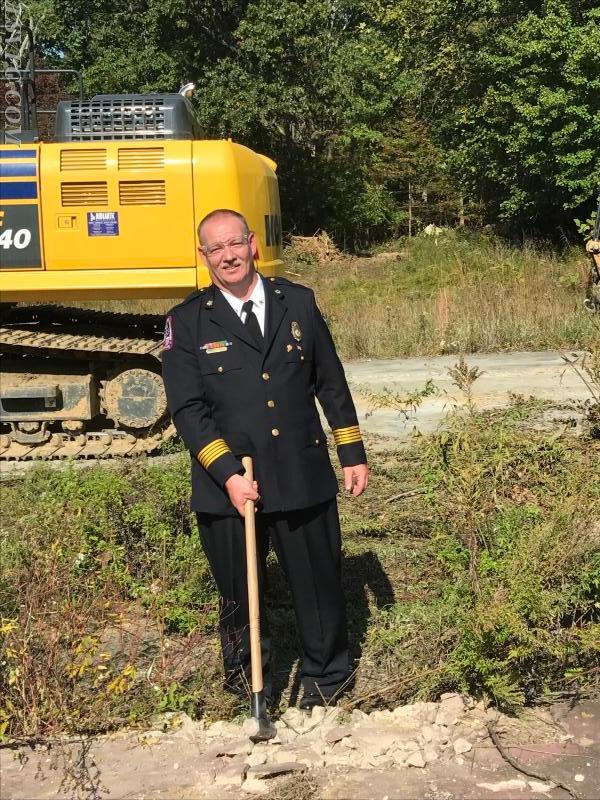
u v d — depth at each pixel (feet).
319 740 10.02
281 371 10.28
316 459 10.47
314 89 78.54
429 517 16.61
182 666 11.87
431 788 9.21
